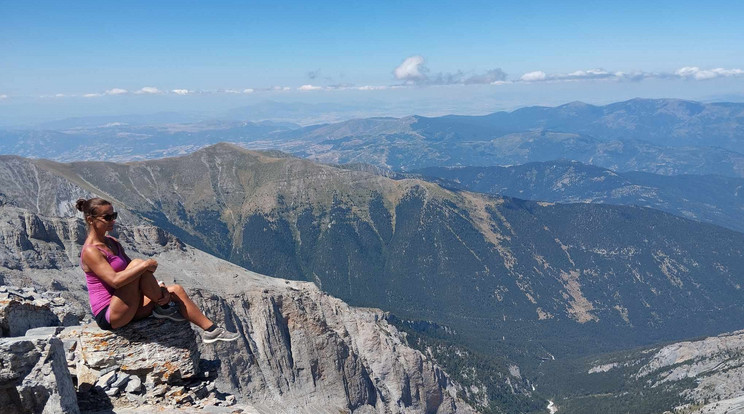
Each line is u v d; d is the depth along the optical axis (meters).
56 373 13.73
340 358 112.88
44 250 112.81
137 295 15.49
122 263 15.55
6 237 108.88
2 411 13.03
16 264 104.81
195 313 16.62
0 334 15.73
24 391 13.06
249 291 115.06
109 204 15.26
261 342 104.88
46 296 21.38
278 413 92.19
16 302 16.67
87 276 15.55
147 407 15.62
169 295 16.44
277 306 114.62
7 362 13.07
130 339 16.02
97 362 15.77
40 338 14.09
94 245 15.04
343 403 106.88
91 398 15.33
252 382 94.44
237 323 104.75
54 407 13.27
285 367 104.31
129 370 15.98
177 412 15.71
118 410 15.23
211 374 17.86
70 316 20.62
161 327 16.30
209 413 16.03
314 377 107.69
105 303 15.38
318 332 113.19
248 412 16.75
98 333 15.82
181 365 16.39
